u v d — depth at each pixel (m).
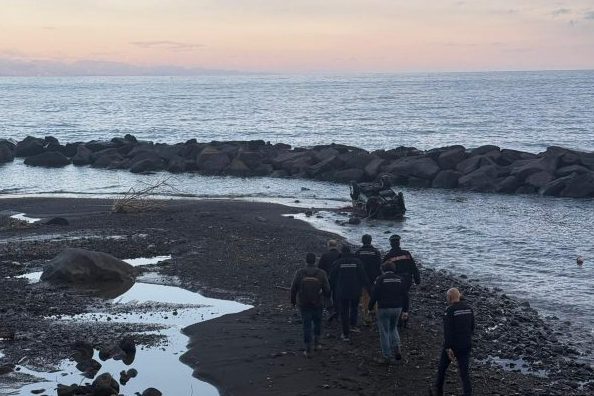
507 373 11.91
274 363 12.18
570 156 39.41
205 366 12.13
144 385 11.34
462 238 24.78
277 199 34.69
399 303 11.98
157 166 46.84
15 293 16.97
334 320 14.70
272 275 18.77
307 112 115.12
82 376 11.62
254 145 50.94
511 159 41.91
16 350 12.87
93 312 15.55
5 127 85.94
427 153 42.50
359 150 46.84
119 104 148.00
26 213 29.67
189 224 26.44
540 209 31.11
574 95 168.12
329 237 24.23
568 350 13.34
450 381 11.34
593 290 18.06
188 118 102.62
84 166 49.53
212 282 18.14
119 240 23.27
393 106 131.50
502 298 17.03
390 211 28.89
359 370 11.80
